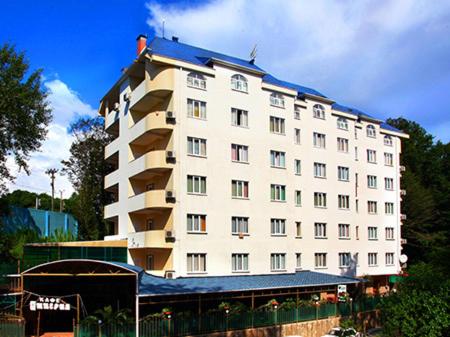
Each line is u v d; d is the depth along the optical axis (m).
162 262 35.62
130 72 40.56
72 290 33.81
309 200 44.81
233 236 37.91
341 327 34.28
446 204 65.88
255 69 41.06
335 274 46.22
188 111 36.69
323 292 40.41
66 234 47.75
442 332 21.02
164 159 35.38
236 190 38.72
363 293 46.75
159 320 27.69
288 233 41.94
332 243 46.38
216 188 37.34
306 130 45.59
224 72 39.16
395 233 54.03
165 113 35.62
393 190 54.62
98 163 57.12
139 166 37.38
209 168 37.19
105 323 26.55
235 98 39.56
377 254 51.50
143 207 35.78
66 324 32.28
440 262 26.80
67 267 27.22
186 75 36.97
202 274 35.69
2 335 26.47
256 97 41.03
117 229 45.56
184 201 35.53
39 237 44.16
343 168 48.84
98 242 38.62
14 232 43.91
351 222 48.69
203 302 33.94
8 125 36.38
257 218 39.72
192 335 29.00
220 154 37.97
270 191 41.03
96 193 57.00
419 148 73.38
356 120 51.19
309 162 45.34
